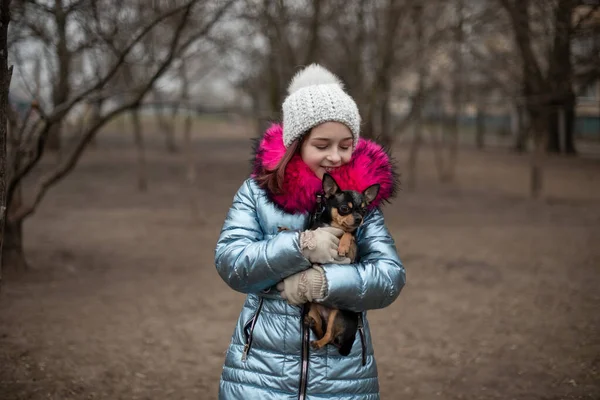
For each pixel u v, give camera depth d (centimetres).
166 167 2409
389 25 1359
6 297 740
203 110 1517
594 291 773
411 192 1794
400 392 494
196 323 671
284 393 258
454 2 1502
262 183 271
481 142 3462
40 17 789
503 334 628
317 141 265
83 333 626
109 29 876
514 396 482
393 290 262
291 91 289
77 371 526
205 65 1900
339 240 256
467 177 2173
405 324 669
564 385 498
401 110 3362
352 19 1521
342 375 260
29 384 493
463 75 2034
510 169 2423
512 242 1098
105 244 1073
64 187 1809
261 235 277
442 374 530
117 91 812
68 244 1059
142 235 1161
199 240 1130
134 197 1662
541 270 894
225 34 1172
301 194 267
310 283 248
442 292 792
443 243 1095
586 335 613
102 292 782
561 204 1565
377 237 276
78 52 838
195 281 849
